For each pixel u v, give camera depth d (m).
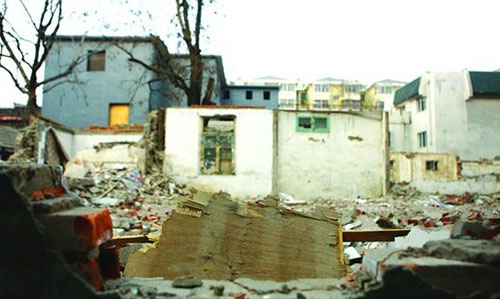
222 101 36.47
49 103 27.28
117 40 25.83
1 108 28.17
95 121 27.34
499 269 2.53
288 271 4.43
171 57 25.39
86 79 27.58
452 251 2.81
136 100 27.30
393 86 56.09
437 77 32.31
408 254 2.98
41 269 2.49
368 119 19.31
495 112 31.84
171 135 18.72
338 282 3.57
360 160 19.12
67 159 19.47
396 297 2.43
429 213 12.25
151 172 18.03
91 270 2.67
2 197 2.50
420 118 34.12
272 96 36.81
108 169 16.80
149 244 5.07
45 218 2.66
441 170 26.03
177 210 4.66
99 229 2.87
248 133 18.72
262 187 18.42
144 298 2.87
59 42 27.61
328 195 18.86
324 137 19.12
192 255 4.42
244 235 4.62
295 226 4.79
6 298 2.47
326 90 58.03
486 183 19.67
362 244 7.55
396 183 20.23
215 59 31.08
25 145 16.92
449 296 2.40
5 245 2.49
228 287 3.31
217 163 18.66
